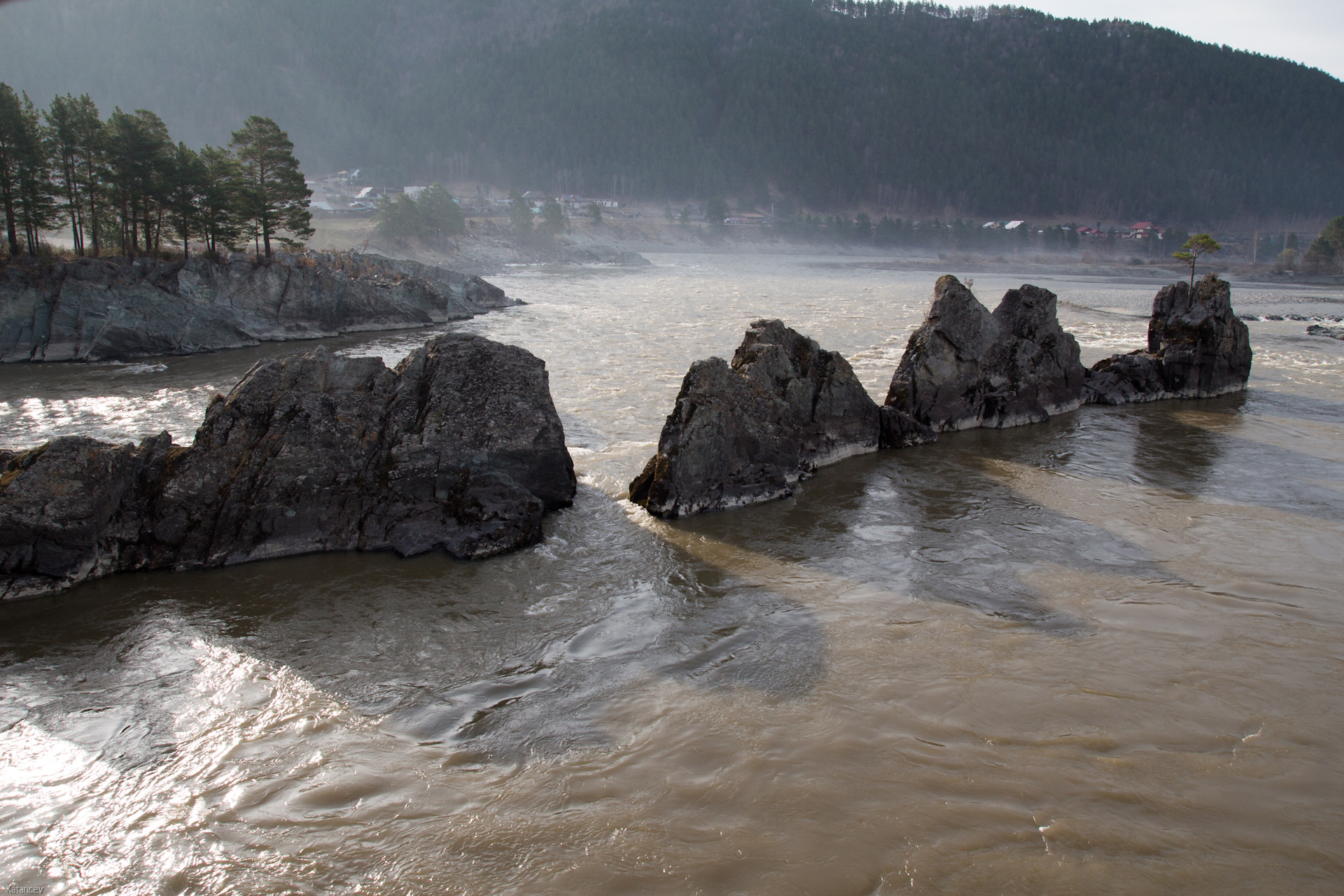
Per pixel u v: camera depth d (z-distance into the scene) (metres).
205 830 8.69
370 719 10.73
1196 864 8.13
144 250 55.91
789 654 12.39
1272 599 14.33
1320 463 22.89
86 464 14.95
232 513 15.82
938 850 8.31
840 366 23.52
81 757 9.90
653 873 8.02
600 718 10.74
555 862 8.20
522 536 16.59
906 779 9.45
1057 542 17.05
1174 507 19.28
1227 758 9.87
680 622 13.50
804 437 22.56
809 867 8.07
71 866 8.18
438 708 10.96
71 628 13.16
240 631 13.09
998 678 11.72
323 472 16.47
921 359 26.55
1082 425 27.83
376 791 9.32
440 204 141.25
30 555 14.45
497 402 17.89
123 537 15.35
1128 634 13.05
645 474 19.59
